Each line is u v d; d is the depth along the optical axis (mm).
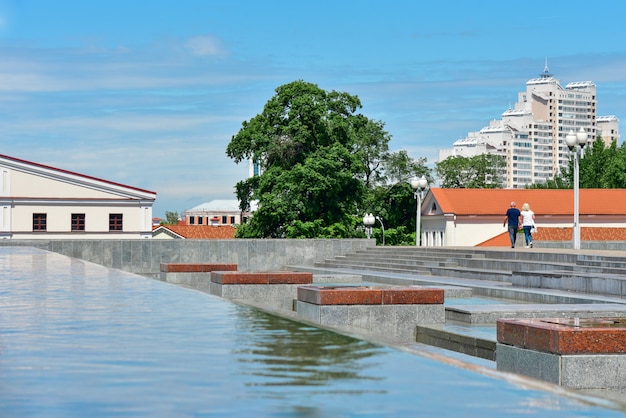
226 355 4941
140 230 66688
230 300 9055
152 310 7770
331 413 3371
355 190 64562
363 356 4902
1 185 64375
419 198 48469
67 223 65438
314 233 60250
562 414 3447
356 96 66812
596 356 8164
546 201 77938
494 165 107812
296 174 60250
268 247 38469
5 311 7621
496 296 19500
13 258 21938
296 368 4469
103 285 11391
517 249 34344
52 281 12273
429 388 3930
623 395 8148
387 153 82625
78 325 6531
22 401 3596
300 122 62938
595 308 13109
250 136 64562
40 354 4945
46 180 65312
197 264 23328
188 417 3279
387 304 13156
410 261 33031
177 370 4391
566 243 43219
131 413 3355
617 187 105250
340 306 12992
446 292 19234
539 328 8438
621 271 21703
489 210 76750
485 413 3428
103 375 4238
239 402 3584
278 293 18125
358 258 37344
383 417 3311
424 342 12859
